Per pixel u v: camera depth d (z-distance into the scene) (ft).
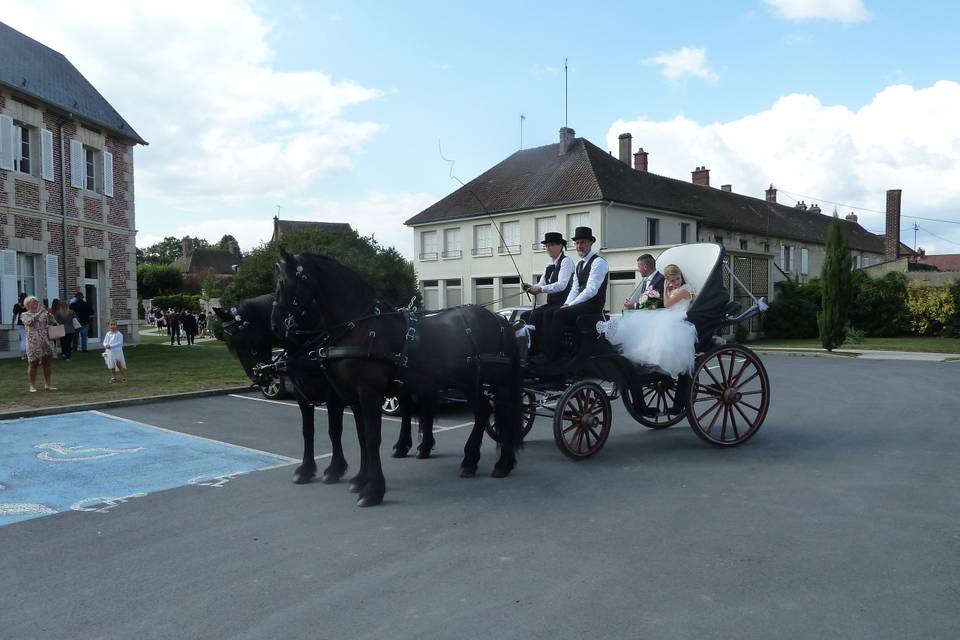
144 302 215.51
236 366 56.34
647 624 11.68
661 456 24.62
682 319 24.63
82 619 12.32
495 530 16.78
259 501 19.77
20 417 33.94
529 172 118.11
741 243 135.33
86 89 77.00
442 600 12.79
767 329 108.68
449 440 28.99
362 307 19.75
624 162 128.26
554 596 12.86
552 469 23.07
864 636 11.14
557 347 24.07
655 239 112.78
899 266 142.10
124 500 20.04
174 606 12.78
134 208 80.12
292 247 60.13
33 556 15.55
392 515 18.19
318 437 29.58
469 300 118.83
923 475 21.26
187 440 28.84
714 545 15.40
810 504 18.38
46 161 65.46
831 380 48.85
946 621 11.62
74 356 62.95
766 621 11.70
